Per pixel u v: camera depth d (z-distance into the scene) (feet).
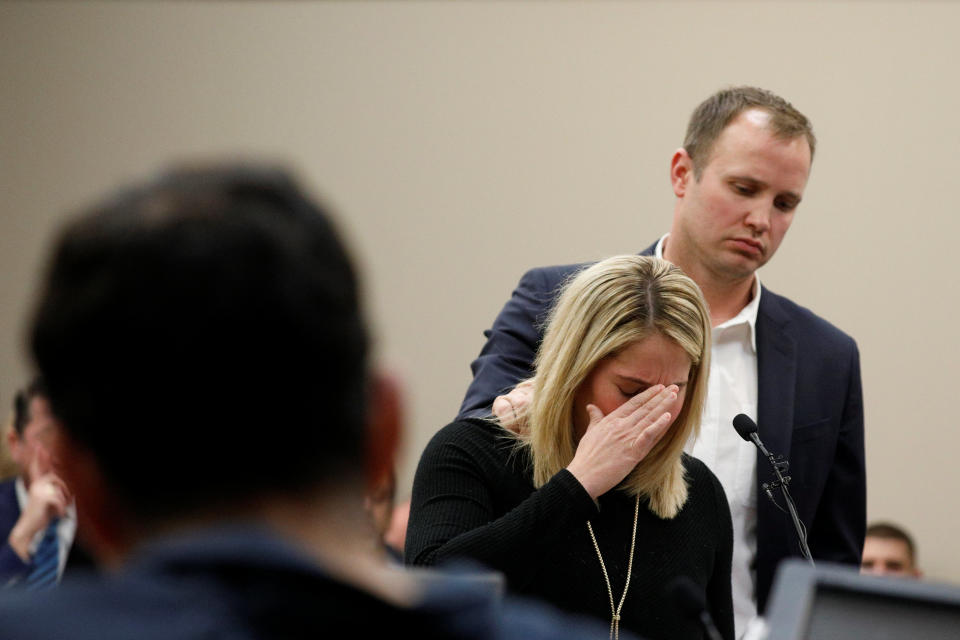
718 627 26.00
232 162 8.39
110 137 65.00
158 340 7.62
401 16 61.98
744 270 33.47
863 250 56.08
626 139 59.00
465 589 8.43
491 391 30.76
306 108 62.59
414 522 24.66
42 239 65.10
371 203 61.11
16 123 65.92
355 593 7.65
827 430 33.01
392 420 8.50
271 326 7.74
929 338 55.31
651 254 35.68
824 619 11.14
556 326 24.99
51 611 7.49
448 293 59.93
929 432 54.90
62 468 8.06
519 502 24.90
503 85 60.54
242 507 7.86
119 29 65.36
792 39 57.47
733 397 33.42
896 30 56.59
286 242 7.88
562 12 60.08
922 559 54.19
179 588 7.54
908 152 56.13
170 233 7.73
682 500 25.44
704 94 58.29
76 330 7.67
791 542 32.01
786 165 33.09
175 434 7.72
